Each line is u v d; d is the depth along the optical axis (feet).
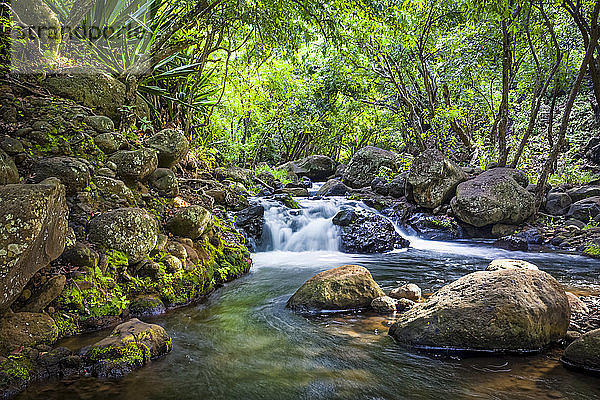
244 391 8.53
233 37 27.78
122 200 15.08
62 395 8.13
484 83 45.68
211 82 32.01
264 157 69.51
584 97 51.85
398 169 45.27
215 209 23.54
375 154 46.14
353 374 9.26
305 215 29.55
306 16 22.03
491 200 30.30
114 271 12.77
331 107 58.75
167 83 27.12
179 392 8.42
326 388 8.66
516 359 9.83
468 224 31.63
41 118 15.83
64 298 11.10
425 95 50.14
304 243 26.50
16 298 9.45
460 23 38.58
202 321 12.57
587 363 9.21
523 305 10.34
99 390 8.38
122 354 9.34
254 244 24.77
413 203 34.88
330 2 23.17
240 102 43.32
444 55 42.42
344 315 13.24
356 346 10.75
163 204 17.28
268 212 27.86
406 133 63.72
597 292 15.83
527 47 38.04
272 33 22.34
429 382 8.83
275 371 9.41
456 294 11.29
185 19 21.18
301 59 56.75
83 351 9.57
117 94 20.29
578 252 25.77
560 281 18.06
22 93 17.07
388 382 8.87
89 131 16.65
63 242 10.90
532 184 35.29
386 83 49.52
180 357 10.05
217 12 22.49
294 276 18.72
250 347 10.71
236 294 15.55
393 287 16.92
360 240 26.00
